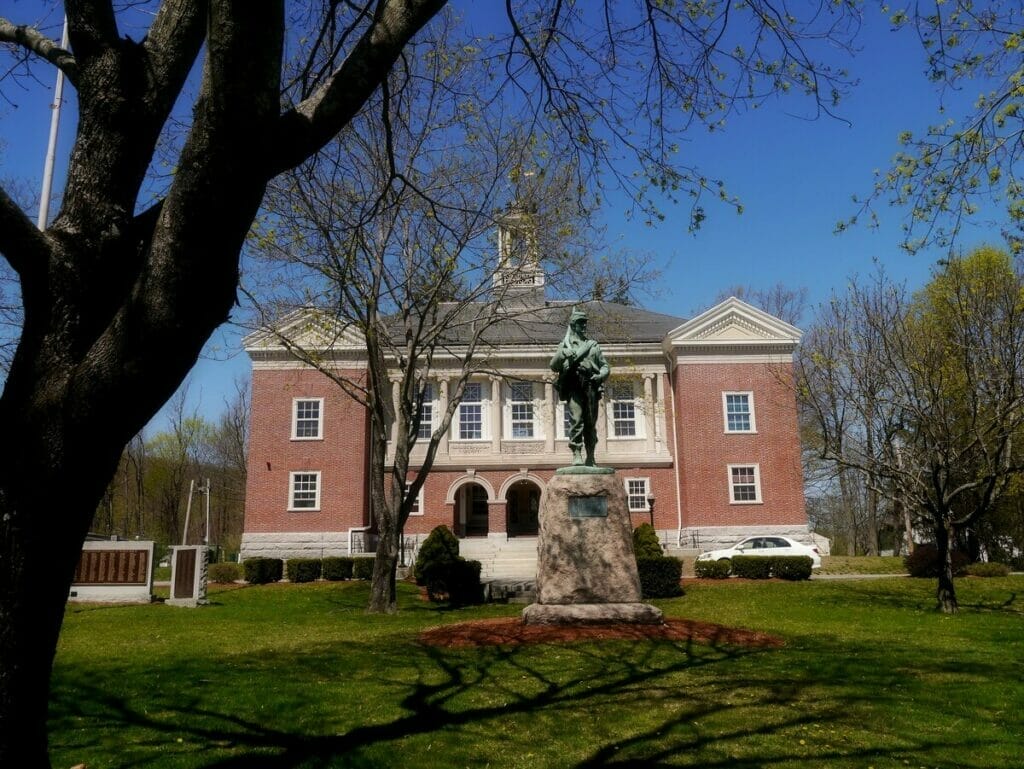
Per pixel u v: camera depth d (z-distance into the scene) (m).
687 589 23.61
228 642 13.20
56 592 3.79
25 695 3.67
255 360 36.00
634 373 27.14
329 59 6.70
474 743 6.89
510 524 42.34
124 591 20.70
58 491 3.71
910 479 18.78
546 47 7.96
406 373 19.33
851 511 57.03
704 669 9.78
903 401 18.58
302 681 9.27
